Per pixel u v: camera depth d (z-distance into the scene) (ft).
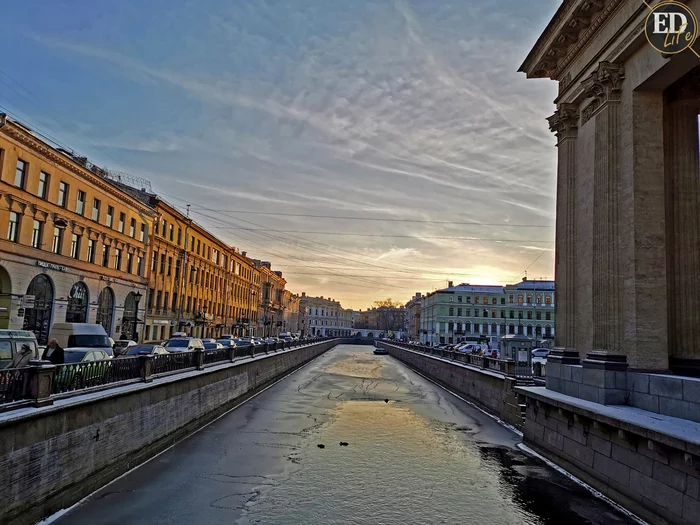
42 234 93.61
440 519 27.58
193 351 51.65
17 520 22.76
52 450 25.57
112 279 118.21
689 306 34.99
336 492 31.76
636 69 34.40
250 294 256.73
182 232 161.17
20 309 87.56
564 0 40.68
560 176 45.47
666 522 24.39
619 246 35.04
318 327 503.61
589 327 39.58
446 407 68.74
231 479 33.53
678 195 36.09
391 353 220.23
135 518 26.22
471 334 292.40
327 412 61.57
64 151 101.96
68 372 28.17
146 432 37.45
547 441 40.19
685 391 27.27
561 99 45.47
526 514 28.17
